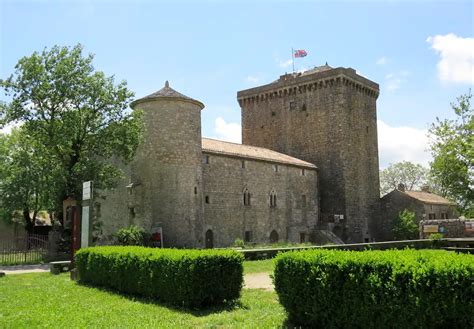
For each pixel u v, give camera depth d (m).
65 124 33.44
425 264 8.76
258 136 63.97
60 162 36.03
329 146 57.06
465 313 8.22
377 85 64.50
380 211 61.28
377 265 9.34
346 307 9.70
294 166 52.25
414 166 94.06
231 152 44.12
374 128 63.16
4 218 48.34
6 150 47.31
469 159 29.25
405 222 55.78
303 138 59.53
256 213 45.72
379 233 60.66
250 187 45.53
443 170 32.84
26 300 14.95
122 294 15.85
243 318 11.66
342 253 10.53
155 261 14.52
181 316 12.10
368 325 9.32
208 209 40.50
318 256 10.64
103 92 34.66
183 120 37.56
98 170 34.44
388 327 8.98
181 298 13.21
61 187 33.31
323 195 56.72
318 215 55.59
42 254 31.69
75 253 21.06
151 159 36.59
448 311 8.30
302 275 10.73
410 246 38.97
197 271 13.08
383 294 9.06
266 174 47.88
